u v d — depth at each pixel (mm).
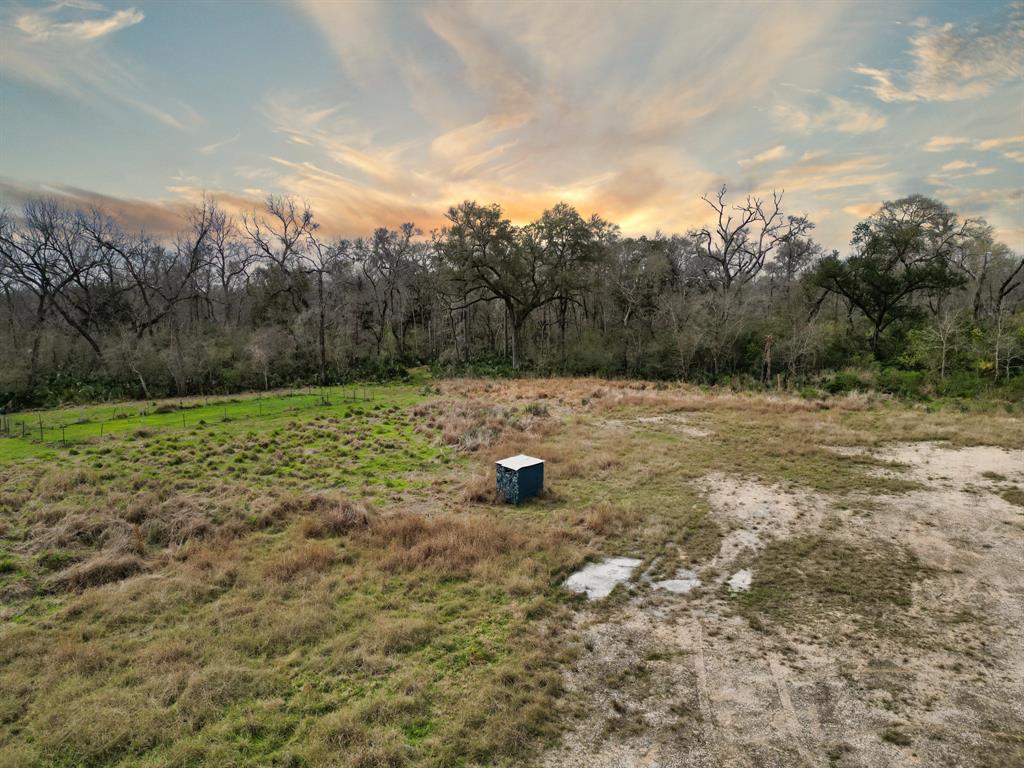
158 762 6531
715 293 45750
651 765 6469
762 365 41906
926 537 12758
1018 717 7145
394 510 14797
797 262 54844
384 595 10359
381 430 24781
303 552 11812
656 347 46031
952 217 41000
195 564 11453
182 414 29047
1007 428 22484
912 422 24047
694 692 7758
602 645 8898
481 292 56531
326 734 6887
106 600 10055
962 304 49344
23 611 9875
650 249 52000
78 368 42594
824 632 9188
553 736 6953
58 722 7145
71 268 43156
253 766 6453
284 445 21688
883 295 41781
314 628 9180
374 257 56625
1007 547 12148
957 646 8727
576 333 52906
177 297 47281
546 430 23812
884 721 7133
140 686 7816
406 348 57875
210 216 47500
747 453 20000
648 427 24703
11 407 33938
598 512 14141
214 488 16156
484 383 41781
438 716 7289
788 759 6535
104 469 17938
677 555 12133
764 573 11258
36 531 12938
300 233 49562
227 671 8031
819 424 24000
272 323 49500
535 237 47500
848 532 13133
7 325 44219
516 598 10273
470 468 18859
